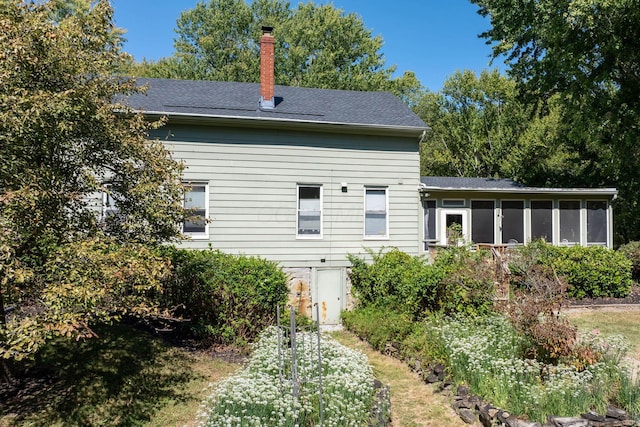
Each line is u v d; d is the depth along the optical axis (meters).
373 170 12.14
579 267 12.43
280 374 5.23
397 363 7.98
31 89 4.88
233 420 4.46
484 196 14.23
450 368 6.66
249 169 11.31
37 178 4.63
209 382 6.64
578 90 15.57
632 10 12.78
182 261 8.67
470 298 9.20
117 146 5.75
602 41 14.02
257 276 8.90
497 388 5.67
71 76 5.16
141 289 5.28
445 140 32.38
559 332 6.09
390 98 14.99
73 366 6.50
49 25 4.98
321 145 11.79
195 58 29.53
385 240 12.18
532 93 19.30
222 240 11.09
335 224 11.84
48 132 4.70
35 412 5.29
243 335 8.52
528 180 22.06
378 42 30.81
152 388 6.25
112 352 7.16
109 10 5.86
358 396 5.39
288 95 13.84
